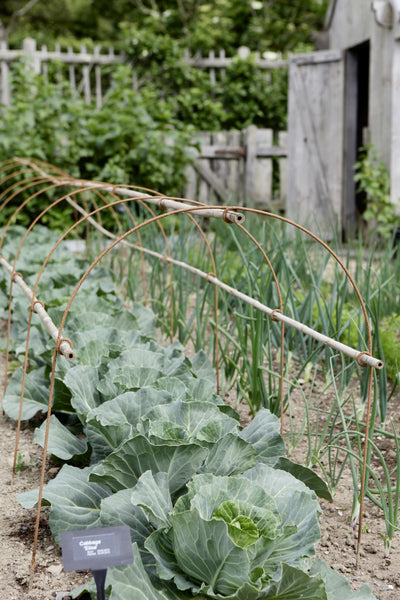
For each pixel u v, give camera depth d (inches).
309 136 355.3
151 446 85.5
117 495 87.1
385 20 302.2
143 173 364.5
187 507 79.7
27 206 336.8
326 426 116.4
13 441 134.2
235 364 141.3
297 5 592.4
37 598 86.7
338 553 98.3
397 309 197.5
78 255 297.0
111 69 446.6
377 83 323.3
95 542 75.0
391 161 310.2
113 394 112.0
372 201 320.2
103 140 348.2
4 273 219.1
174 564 79.7
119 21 649.0
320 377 166.4
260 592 72.8
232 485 80.7
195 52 486.3
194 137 377.1
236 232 228.8
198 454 86.8
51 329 97.3
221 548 72.3
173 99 418.9
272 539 73.9
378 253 299.1
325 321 155.5
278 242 165.0
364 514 109.3
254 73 465.7
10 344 181.9
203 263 204.7
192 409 98.0
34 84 354.9
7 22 690.8
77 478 97.6
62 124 345.7
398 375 132.6
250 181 400.5
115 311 169.8
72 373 114.9
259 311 126.4
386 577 92.9
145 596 74.9
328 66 348.8
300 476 100.7
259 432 102.2
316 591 74.6
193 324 204.7
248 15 557.6
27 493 98.0
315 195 357.4
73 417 130.8
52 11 685.9
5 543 98.6
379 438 135.0
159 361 123.1
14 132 339.6
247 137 396.8
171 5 601.3
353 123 369.4
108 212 335.6
